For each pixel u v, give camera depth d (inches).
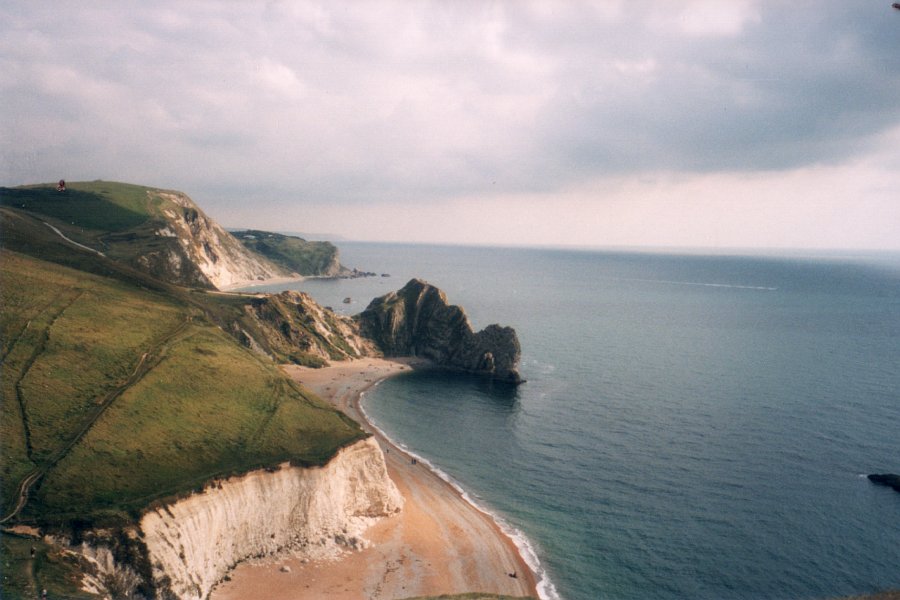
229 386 3976.4
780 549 3221.0
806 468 4207.7
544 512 3720.5
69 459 2736.2
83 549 2337.6
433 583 2982.3
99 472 2731.3
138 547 2438.5
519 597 2659.9
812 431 4960.6
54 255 5487.2
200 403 3636.8
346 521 3412.9
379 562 3157.0
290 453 3408.0
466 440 4970.5
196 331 4692.4
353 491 3560.5
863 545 3240.7
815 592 2869.1
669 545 3292.3
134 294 5088.6
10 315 3779.5
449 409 5856.3
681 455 4483.3
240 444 3378.4
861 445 4628.4
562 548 3316.9
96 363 3622.0
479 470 4362.7
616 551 3262.8
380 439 4985.2
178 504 2706.7
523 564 3176.7
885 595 2174.0
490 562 3189.0
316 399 4330.7
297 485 3240.7
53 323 3887.8
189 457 3095.5
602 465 4355.3
